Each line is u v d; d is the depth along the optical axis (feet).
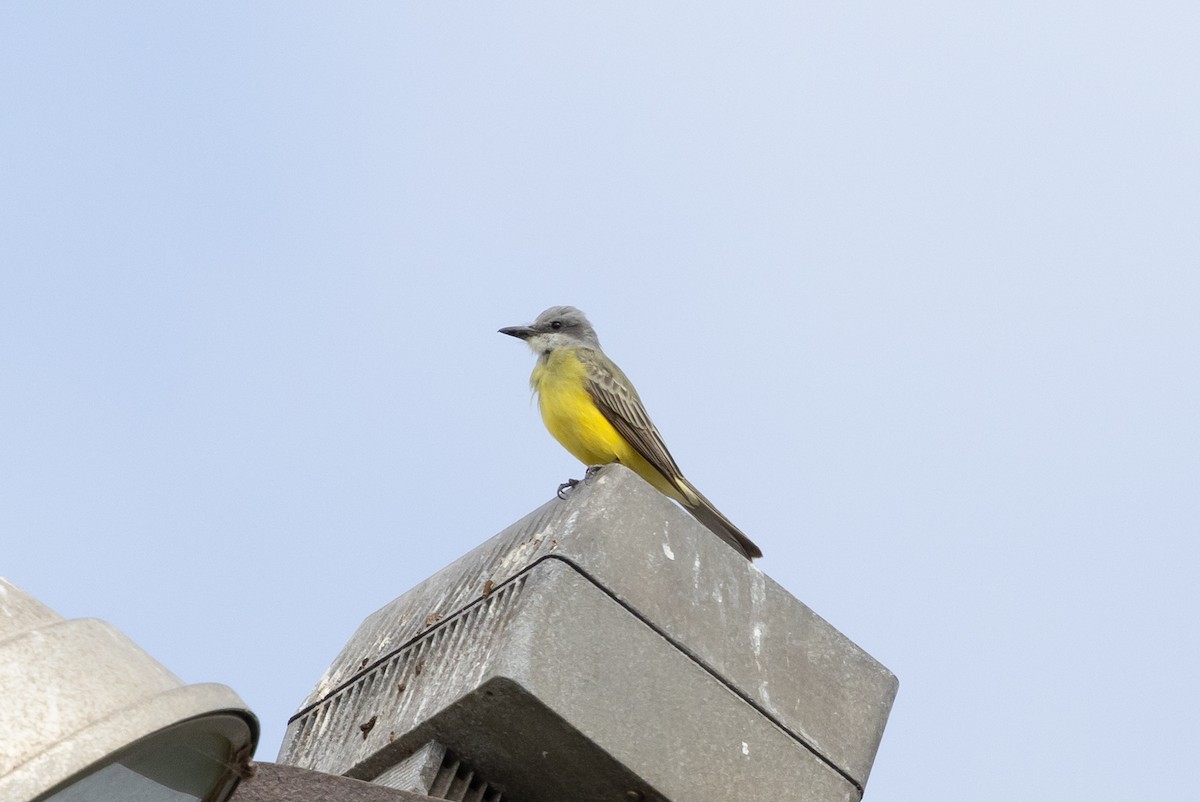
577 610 34.27
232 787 20.95
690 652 35.09
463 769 34.88
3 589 18.67
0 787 16.34
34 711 17.22
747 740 34.81
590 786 34.30
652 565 35.65
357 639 40.78
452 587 38.45
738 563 37.11
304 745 38.06
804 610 37.47
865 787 35.94
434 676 35.63
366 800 28.35
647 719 33.83
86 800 19.49
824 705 36.32
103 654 18.52
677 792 33.50
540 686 32.96
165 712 18.24
